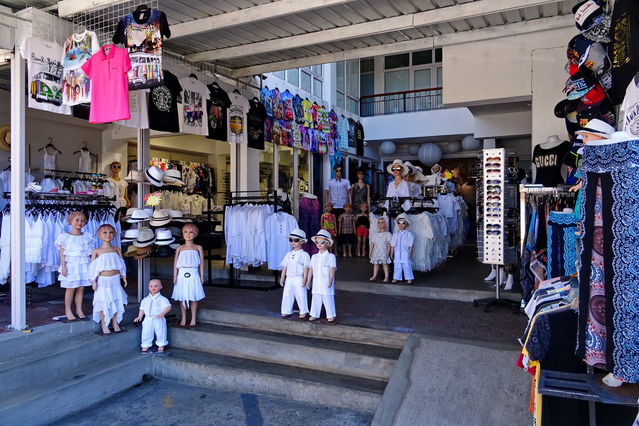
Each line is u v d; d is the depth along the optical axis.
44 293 6.83
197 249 5.41
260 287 6.99
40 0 4.96
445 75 6.95
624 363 2.27
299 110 9.98
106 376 4.43
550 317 2.72
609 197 2.37
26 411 3.74
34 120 9.12
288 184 10.15
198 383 4.70
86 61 4.80
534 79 6.45
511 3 5.12
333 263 5.05
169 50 6.83
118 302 5.03
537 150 5.90
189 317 5.71
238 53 6.66
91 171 10.17
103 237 4.95
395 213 7.37
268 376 4.38
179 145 11.22
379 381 4.23
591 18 3.71
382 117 14.61
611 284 2.34
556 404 2.79
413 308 5.77
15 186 4.70
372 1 5.26
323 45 6.76
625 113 3.06
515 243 5.77
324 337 4.96
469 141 13.75
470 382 3.64
